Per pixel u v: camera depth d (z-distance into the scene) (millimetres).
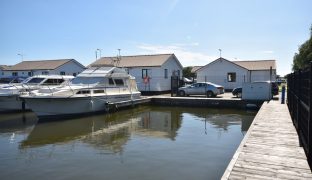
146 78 31641
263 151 7652
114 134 13508
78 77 21078
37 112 17234
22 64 48844
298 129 9750
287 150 7750
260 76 35719
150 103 25812
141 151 10367
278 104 19578
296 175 5922
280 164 6598
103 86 20531
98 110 19938
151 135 13188
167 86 34719
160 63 32781
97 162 9148
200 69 37469
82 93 18875
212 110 22594
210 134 13297
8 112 20094
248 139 9031
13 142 12062
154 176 7895
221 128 14789
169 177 7812
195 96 28938
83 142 11953
